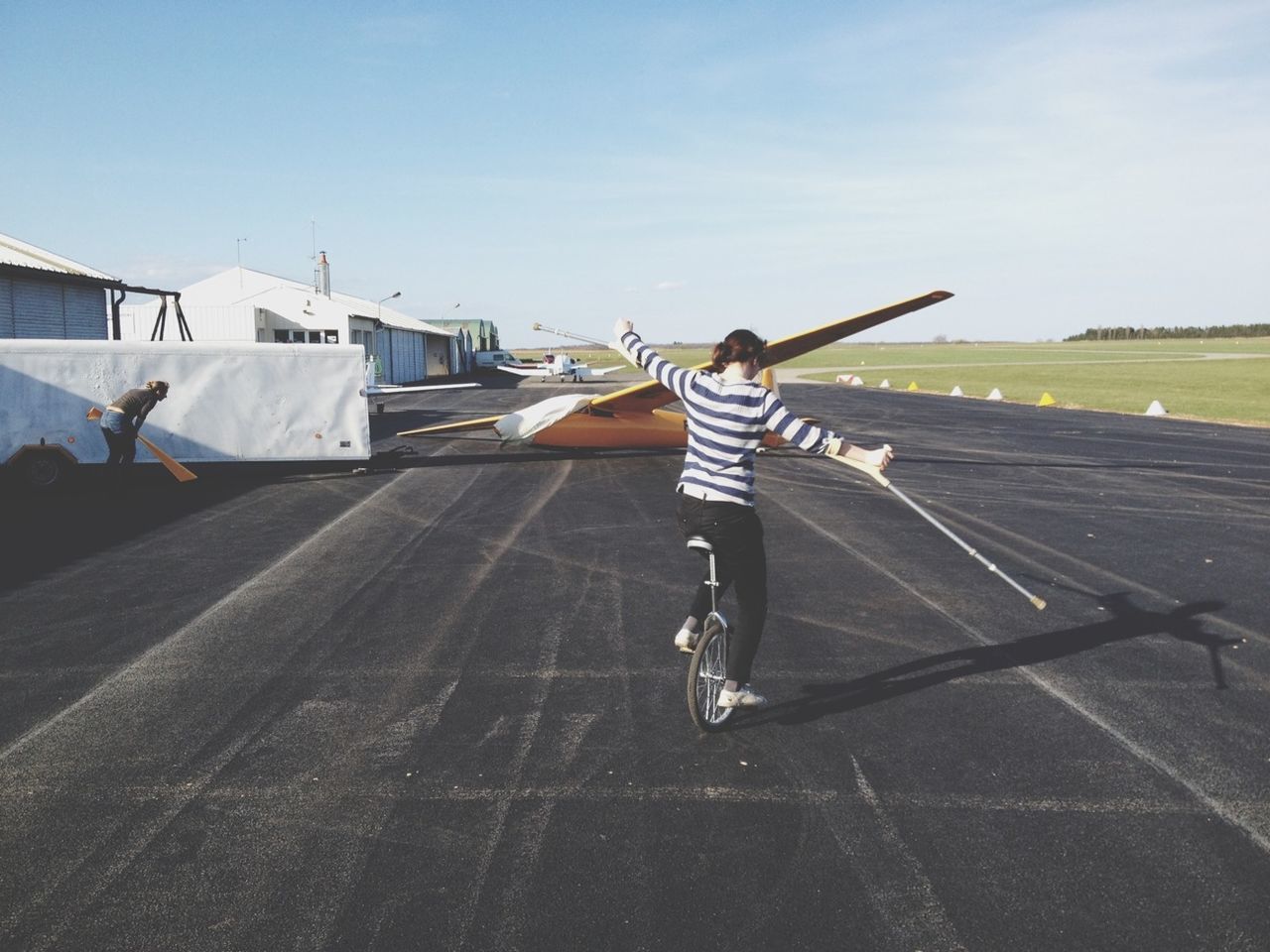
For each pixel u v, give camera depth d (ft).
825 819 11.26
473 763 12.87
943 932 9.00
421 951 8.73
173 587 22.49
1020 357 302.86
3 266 60.95
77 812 11.51
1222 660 17.08
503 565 24.77
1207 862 10.27
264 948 8.78
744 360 12.75
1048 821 11.18
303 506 34.19
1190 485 39.83
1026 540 28.07
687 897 9.59
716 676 14.28
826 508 33.96
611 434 49.01
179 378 40.16
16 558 25.61
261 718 14.48
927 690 15.61
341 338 116.47
